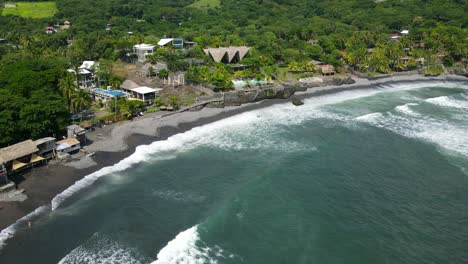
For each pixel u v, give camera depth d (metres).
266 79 124.44
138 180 66.12
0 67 109.69
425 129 91.50
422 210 59.03
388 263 47.72
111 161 71.44
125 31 189.38
